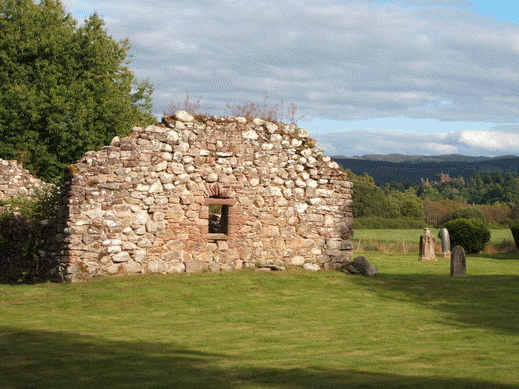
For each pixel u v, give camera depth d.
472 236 33.22
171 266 16.23
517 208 77.19
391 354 9.11
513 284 16.67
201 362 8.38
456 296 14.92
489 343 10.03
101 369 7.87
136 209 15.88
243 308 12.96
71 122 29.50
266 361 8.51
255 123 17.52
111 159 15.68
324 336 10.48
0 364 8.05
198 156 16.73
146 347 9.30
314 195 18.05
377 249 33.25
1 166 21.52
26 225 17.17
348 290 15.40
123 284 14.69
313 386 7.09
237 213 17.09
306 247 17.89
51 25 32.09
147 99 37.31
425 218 80.94
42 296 13.48
